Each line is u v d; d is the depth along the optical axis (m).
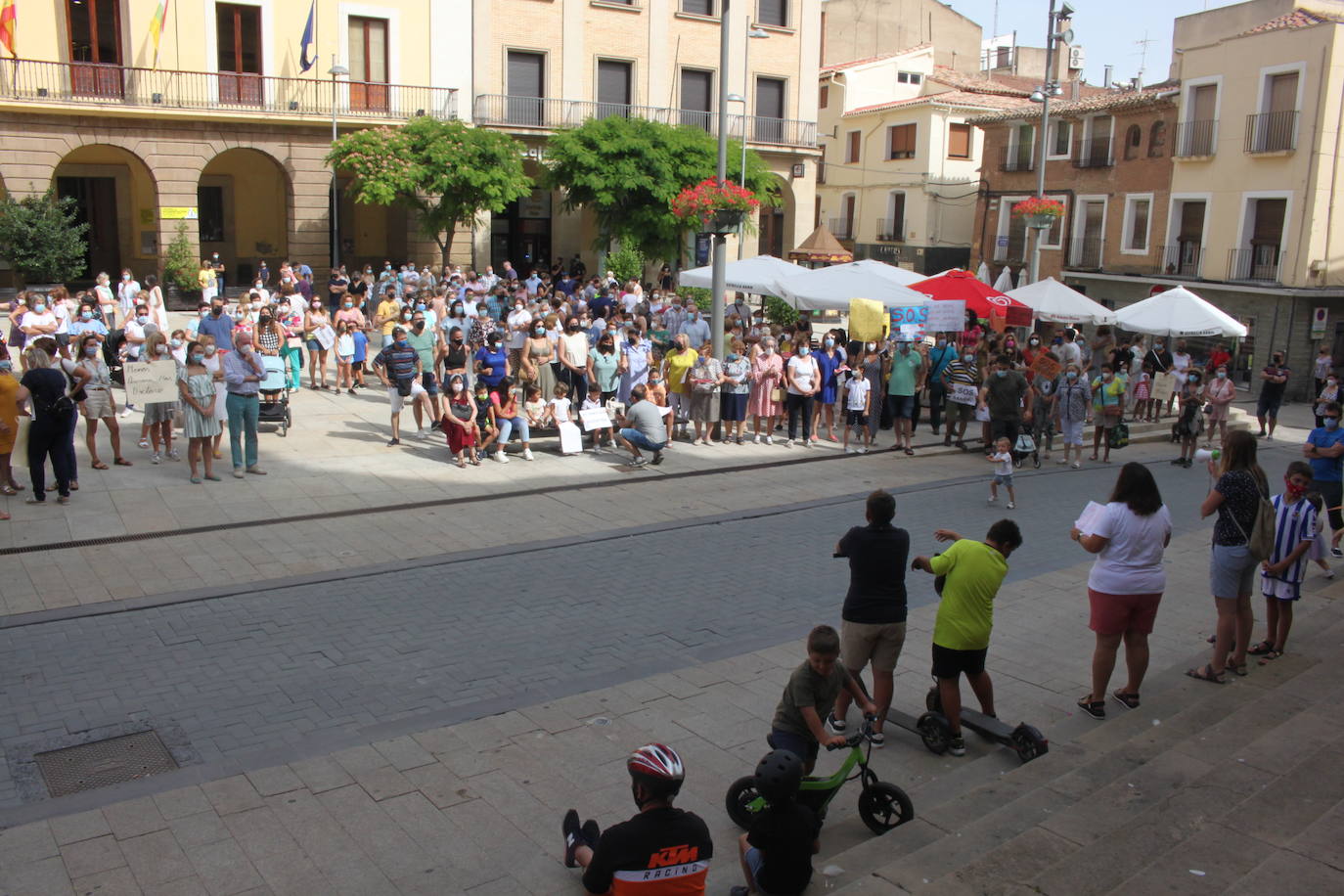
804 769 6.20
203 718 7.50
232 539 11.63
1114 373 19.11
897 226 46.88
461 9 34.00
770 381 18.20
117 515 12.20
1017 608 10.53
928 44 50.97
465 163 29.77
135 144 29.31
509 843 6.07
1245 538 8.02
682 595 10.58
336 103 30.69
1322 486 12.43
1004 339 21.19
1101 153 36.31
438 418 17.23
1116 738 7.24
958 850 5.53
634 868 4.37
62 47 28.80
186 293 29.47
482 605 10.05
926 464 17.62
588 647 9.12
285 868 5.74
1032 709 8.06
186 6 29.92
